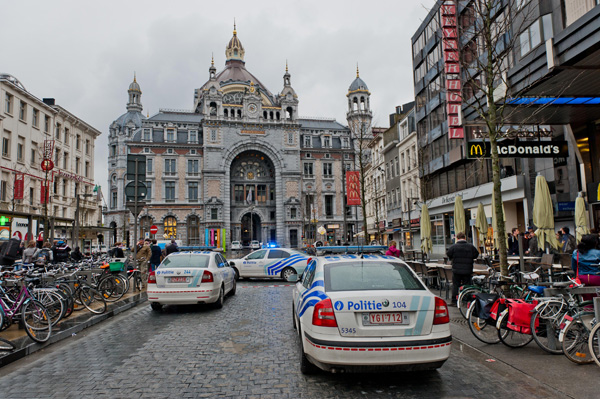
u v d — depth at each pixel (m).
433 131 30.45
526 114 14.45
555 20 11.65
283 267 19.30
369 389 5.08
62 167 43.22
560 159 18.58
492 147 8.68
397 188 40.19
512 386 5.07
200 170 72.62
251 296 14.01
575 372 5.41
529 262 11.39
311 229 75.06
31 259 14.05
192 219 71.88
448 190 29.75
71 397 4.96
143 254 16.77
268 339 7.74
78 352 7.11
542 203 11.27
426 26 31.31
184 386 5.28
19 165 35.31
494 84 14.94
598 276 6.52
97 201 51.03
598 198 15.78
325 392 5.00
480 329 7.18
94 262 16.69
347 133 80.69
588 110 14.59
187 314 10.77
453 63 19.58
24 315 7.28
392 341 4.79
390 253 14.19
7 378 5.73
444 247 30.61
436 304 5.04
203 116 75.81
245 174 77.62
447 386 5.13
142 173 15.95
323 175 78.00
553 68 11.18
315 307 5.09
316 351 4.92
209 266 11.41
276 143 75.38
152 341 7.80
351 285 5.39
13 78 35.28
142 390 5.15
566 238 13.45
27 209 35.34
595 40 9.93
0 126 32.94
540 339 6.56
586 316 5.88
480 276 9.89
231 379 5.52
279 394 4.96
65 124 44.00
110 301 12.70
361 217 78.12
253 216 81.38
